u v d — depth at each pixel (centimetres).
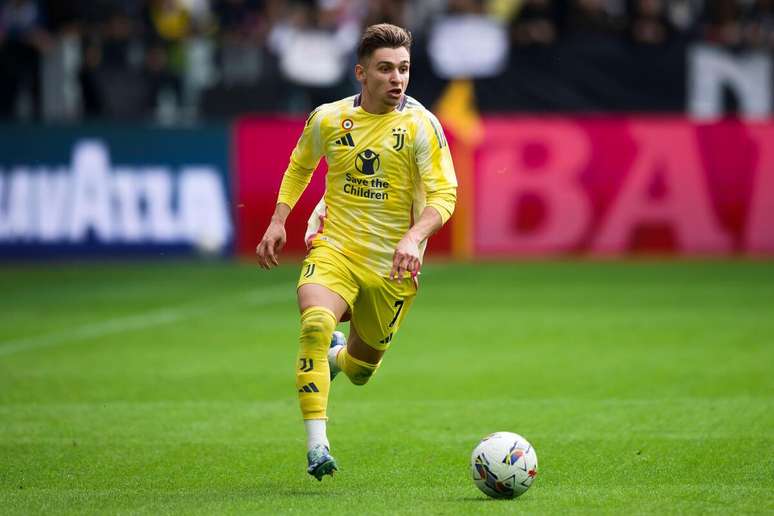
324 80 7169
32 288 5669
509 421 2883
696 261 6400
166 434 2764
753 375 3450
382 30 2223
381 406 3095
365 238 2286
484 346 4047
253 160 6538
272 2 7456
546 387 3319
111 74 7212
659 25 7050
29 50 7181
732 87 6988
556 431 2753
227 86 7194
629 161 6506
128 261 6581
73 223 6581
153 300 5253
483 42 7012
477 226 6588
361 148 2269
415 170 2281
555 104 7050
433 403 3123
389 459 2491
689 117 7012
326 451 2102
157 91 7275
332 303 2236
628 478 2280
